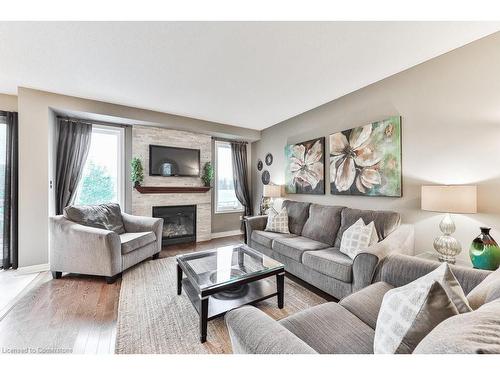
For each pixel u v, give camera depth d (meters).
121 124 3.82
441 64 2.11
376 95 2.66
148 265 3.03
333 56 2.10
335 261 2.07
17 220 2.89
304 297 2.20
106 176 3.76
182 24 1.67
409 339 0.74
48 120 2.89
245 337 0.84
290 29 1.72
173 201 4.14
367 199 2.79
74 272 2.51
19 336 1.60
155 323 1.76
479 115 1.90
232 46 1.93
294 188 3.93
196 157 4.38
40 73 2.41
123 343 1.54
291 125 4.05
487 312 0.60
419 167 2.29
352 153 2.90
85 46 1.93
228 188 5.08
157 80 2.57
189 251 3.75
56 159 3.21
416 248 2.31
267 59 2.14
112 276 2.45
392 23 1.67
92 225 2.81
